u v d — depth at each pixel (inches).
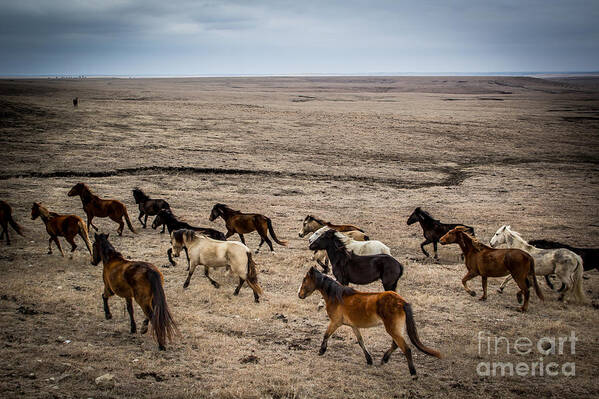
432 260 617.0
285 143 1657.2
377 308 310.5
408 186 1188.5
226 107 2645.2
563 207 968.9
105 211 659.4
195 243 453.4
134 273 340.2
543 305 459.5
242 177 1182.9
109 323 374.6
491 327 401.7
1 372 281.0
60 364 296.0
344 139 1792.6
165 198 923.4
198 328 374.0
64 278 472.4
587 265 488.1
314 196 1027.9
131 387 277.9
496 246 531.8
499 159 1556.3
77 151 1314.0
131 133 1647.4
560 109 3161.9
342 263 432.8
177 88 5270.7
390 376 314.0
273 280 510.9
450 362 336.2
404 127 2128.4
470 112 2817.4
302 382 299.4
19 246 581.0
